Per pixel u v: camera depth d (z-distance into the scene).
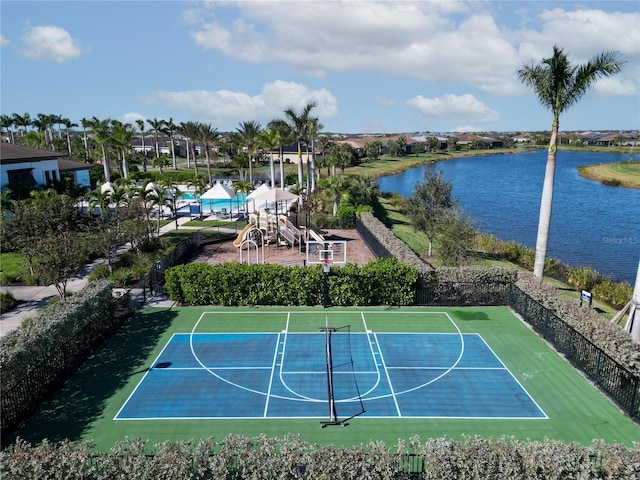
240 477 10.92
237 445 11.32
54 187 49.78
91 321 19.75
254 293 24.62
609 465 10.86
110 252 29.42
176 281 24.78
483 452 11.05
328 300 24.66
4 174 46.28
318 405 15.84
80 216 39.34
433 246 39.00
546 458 10.83
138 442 11.83
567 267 35.28
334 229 45.47
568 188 91.44
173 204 49.91
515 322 22.70
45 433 14.32
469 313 23.88
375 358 19.11
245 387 16.95
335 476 10.77
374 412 15.43
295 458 10.91
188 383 17.23
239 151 122.88
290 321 22.84
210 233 42.56
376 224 38.44
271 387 16.95
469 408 15.68
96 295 20.56
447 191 35.28
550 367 18.41
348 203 49.88
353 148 150.25
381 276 24.44
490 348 19.98
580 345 18.19
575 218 60.03
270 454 11.05
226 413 15.38
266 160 138.00
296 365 18.56
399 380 17.42
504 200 76.44
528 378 17.58
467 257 29.62
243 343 20.47
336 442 13.88
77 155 98.00
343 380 17.42
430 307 24.67
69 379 17.55
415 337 21.05
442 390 16.75
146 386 17.02
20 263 32.12
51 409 15.60
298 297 24.66
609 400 16.17
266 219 38.56
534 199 77.38
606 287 29.47
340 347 20.06
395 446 13.52
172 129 111.38
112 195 43.53
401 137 184.62
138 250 33.56
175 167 110.94
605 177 102.19
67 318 18.20
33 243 27.25
